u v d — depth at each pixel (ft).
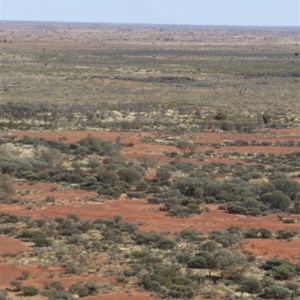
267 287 141.59
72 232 182.70
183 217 204.64
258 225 197.26
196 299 136.56
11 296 135.13
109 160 285.23
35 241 173.68
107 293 138.31
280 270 152.56
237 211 212.84
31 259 160.76
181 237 180.14
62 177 255.29
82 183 247.70
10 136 336.70
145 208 214.90
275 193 222.28
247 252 168.66
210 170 276.21
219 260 153.79
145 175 264.52
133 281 146.10
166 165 280.51
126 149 317.83
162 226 193.06
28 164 271.69
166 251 168.14
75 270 151.12
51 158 287.07
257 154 314.35
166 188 243.19
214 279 148.77
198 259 155.84
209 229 191.42
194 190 234.17
